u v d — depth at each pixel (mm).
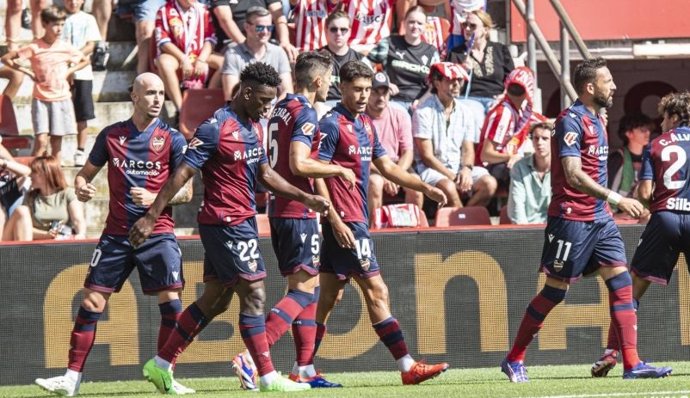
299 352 30062
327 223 29625
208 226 27531
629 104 59188
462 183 42219
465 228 36125
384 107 41562
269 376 28031
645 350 36281
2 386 35031
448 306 36062
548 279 30250
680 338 36281
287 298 29156
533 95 43438
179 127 44531
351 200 29188
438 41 47531
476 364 36031
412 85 45875
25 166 40469
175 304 29375
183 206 44031
